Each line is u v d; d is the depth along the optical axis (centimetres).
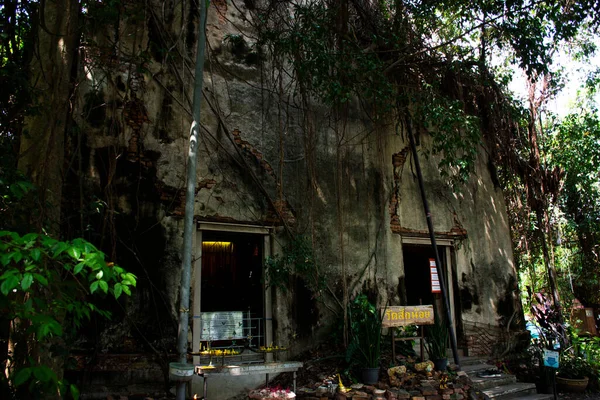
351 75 702
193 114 484
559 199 1148
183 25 670
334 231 766
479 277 920
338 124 812
